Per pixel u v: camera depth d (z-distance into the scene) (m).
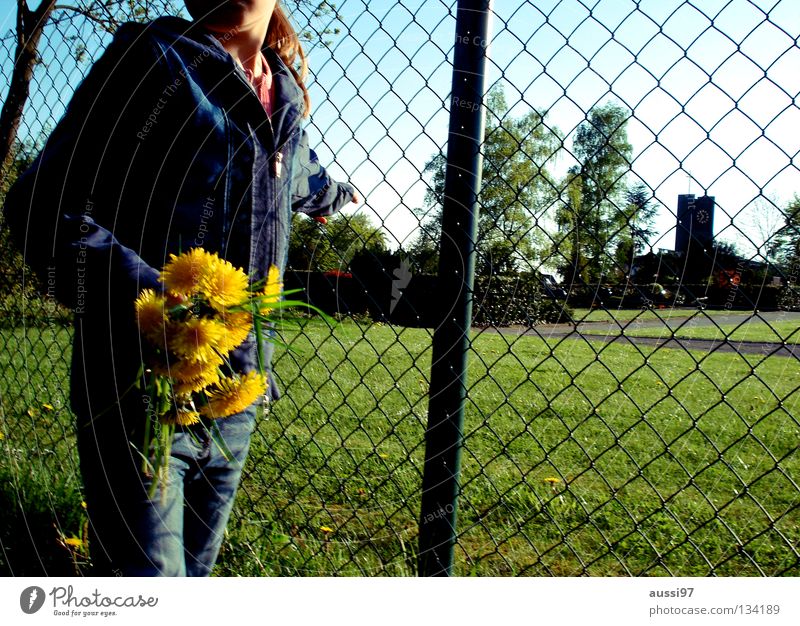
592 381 5.28
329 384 5.11
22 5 2.64
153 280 1.42
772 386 5.07
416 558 1.99
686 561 2.26
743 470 3.27
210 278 1.43
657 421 4.22
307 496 2.75
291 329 1.69
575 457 3.47
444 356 1.62
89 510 1.60
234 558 2.13
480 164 1.57
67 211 1.46
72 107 1.52
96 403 1.52
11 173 2.80
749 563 2.25
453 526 1.65
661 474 3.17
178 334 1.40
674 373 5.51
